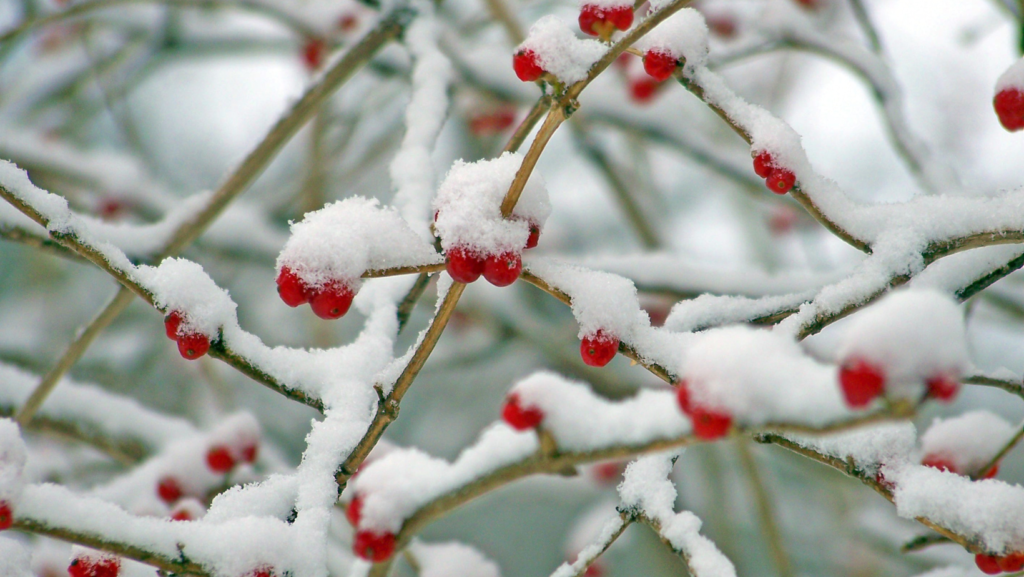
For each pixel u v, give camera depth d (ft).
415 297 3.16
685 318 3.11
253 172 3.35
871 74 3.63
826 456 3.02
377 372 3.06
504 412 2.95
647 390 2.96
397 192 3.24
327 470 2.99
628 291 3.00
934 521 2.97
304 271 2.91
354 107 5.56
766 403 2.75
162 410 5.84
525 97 4.36
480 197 2.93
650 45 3.09
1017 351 5.93
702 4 4.68
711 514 5.33
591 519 4.91
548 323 5.72
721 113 3.09
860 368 2.70
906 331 2.69
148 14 5.55
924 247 3.04
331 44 4.52
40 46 5.82
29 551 2.99
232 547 2.91
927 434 3.11
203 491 3.33
